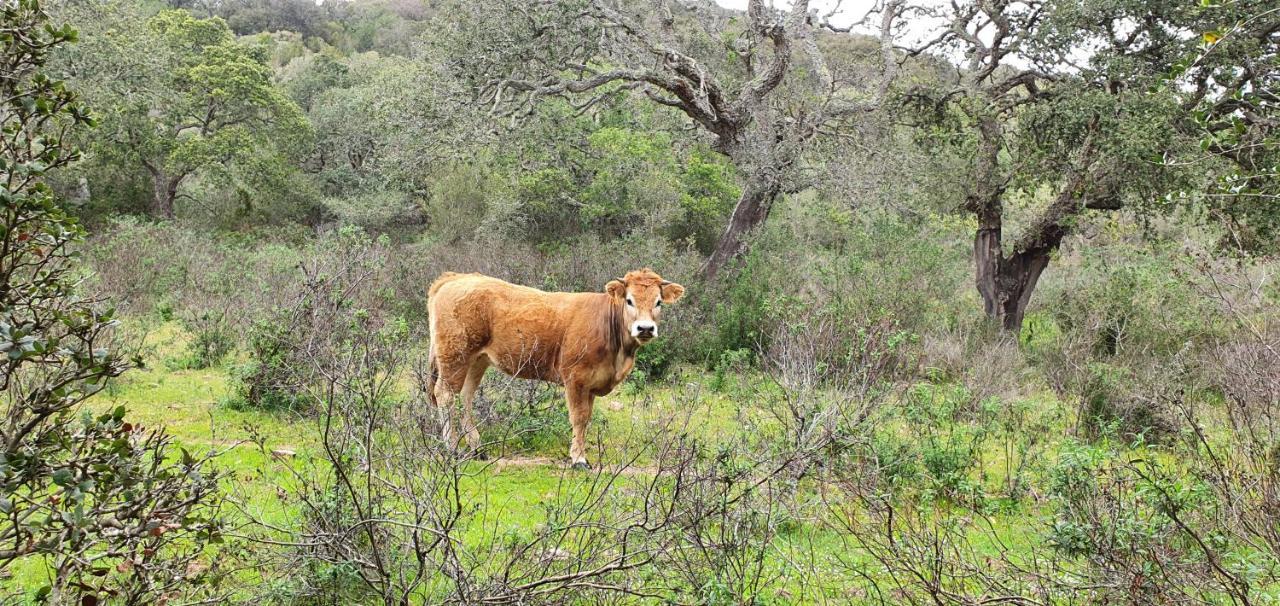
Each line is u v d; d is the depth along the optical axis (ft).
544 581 12.68
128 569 12.26
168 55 99.76
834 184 49.14
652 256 50.31
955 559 16.16
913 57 56.34
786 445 19.94
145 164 100.27
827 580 16.65
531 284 49.01
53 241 9.51
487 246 65.16
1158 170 41.06
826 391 26.20
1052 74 48.65
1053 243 51.60
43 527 9.50
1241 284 32.17
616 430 29.25
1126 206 46.37
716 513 15.02
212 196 111.34
